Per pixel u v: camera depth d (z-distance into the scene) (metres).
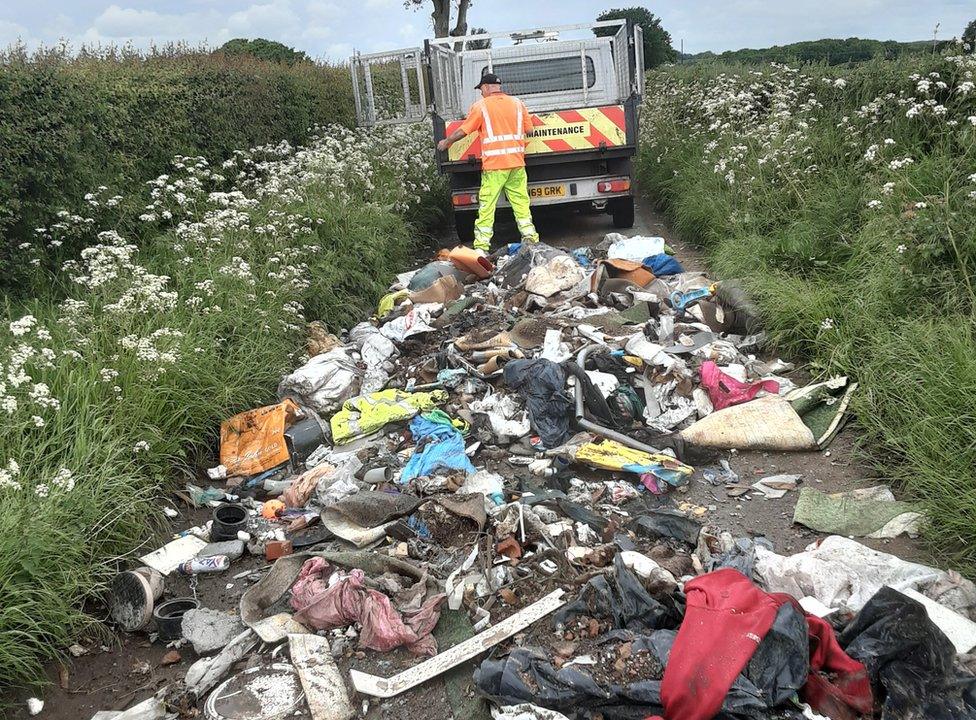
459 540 4.32
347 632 3.83
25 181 6.78
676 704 2.90
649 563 3.73
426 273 8.90
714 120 12.72
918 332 5.50
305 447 5.73
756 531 4.48
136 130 8.62
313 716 3.34
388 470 5.14
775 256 7.91
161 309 6.27
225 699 3.50
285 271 7.72
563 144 10.72
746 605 3.15
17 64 6.99
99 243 7.30
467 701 3.35
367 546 4.37
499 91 10.18
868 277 6.52
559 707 3.09
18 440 4.59
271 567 4.32
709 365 5.95
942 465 4.46
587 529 4.39
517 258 8.94
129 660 3.85
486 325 7.45
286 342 7.03
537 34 11.91
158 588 4.16
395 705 3.39
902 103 8.56
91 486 4.51
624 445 5.29
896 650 2.98
